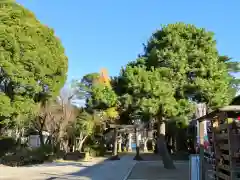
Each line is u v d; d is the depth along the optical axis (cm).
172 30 2120
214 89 2039
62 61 2742
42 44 2473
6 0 2295
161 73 1986
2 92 2288
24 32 2302
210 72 2047
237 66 3278
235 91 2645
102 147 4700
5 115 2261
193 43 2095
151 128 3756
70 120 3969
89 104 3759
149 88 1902
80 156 3688
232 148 911
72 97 4009
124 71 2100
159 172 2066
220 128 1012
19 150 3234
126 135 6425
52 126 3872
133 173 2048
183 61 2019
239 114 931
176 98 2050
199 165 1052
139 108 1991
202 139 1316
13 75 2191
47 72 2505
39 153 3303
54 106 3822
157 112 1956
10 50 2156
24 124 3438
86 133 4144
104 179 1788
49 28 2580
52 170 2380
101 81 4097
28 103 2409
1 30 2103
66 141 4138
